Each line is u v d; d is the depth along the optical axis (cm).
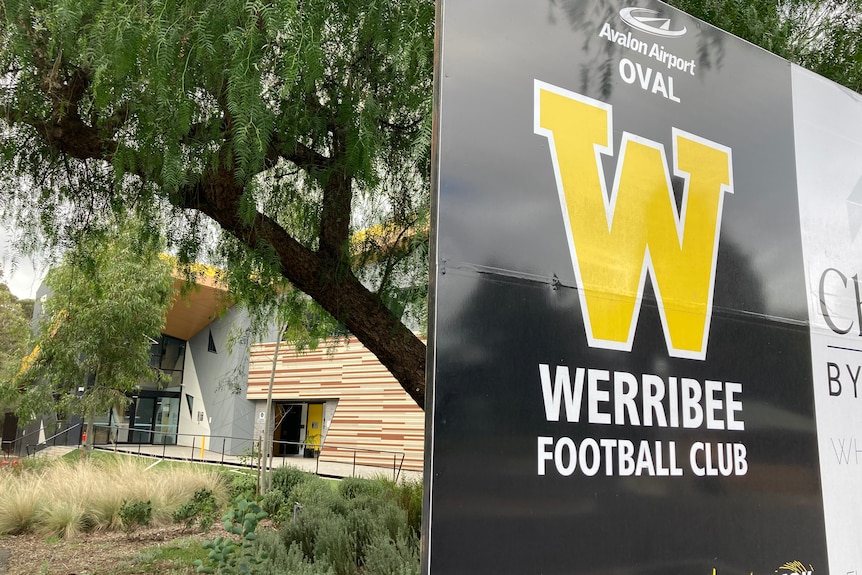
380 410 2356
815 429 291
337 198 579
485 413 193
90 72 486
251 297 623
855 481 300
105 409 1767
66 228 636
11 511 923
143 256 725
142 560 744
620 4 263
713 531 242
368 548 588
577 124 238
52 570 709
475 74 214
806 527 275
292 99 467
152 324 1698
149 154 452
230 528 491
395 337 605
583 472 211
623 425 225
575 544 204
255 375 2938
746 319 278
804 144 326
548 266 218
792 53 534
